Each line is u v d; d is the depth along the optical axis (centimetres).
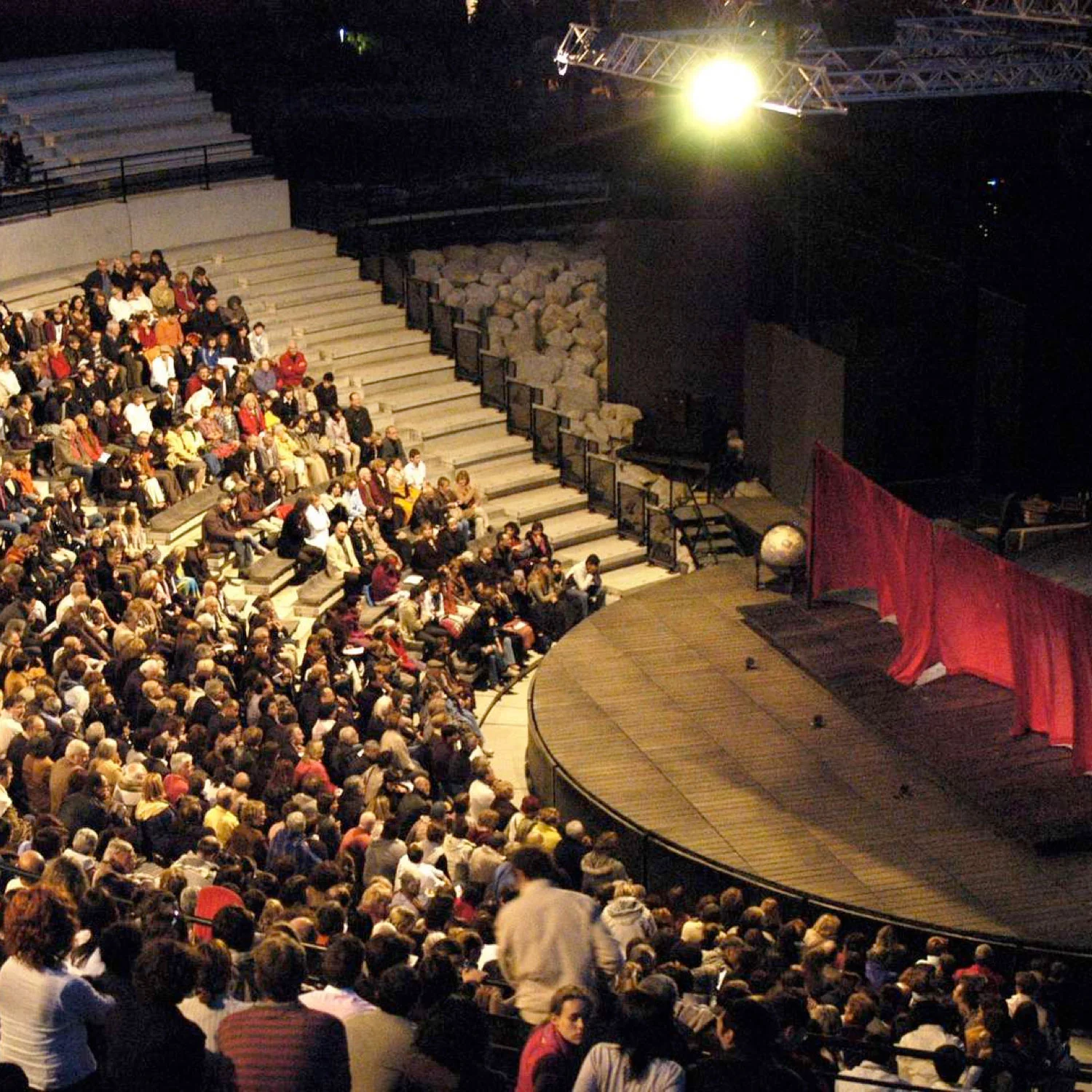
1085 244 3419
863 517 2789
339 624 2820
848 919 2066
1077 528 3209
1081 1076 1502
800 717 2578
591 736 2547
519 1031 1215
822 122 3500
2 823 1569
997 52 2959
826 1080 1182
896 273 3519
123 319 3475
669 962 1359
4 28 4303
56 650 2361
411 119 4791
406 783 2175
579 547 3553
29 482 2841
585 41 3183
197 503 3098
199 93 4428
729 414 3956
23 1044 865
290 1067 810
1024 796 2280
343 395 3794
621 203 4391
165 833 1781
